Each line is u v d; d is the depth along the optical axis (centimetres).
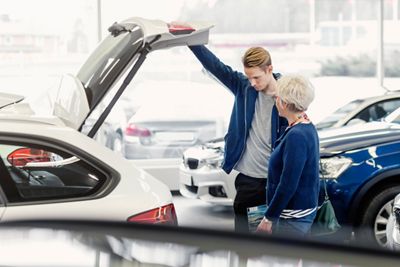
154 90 1062
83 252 144
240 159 482
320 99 1102
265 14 1103
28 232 150
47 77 1039
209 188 799
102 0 1055
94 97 448
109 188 378
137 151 1061
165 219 383
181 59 1066
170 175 1023
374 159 640
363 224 640
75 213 365
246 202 481
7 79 1029
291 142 396
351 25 1120
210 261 138
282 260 135
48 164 373
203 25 472
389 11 1125
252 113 474
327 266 134
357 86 1117
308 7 1112
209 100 1075
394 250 139
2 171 364
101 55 466
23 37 1030
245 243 141
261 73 458
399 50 1131
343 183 636
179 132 1068
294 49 1115
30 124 383
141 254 141
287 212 405
